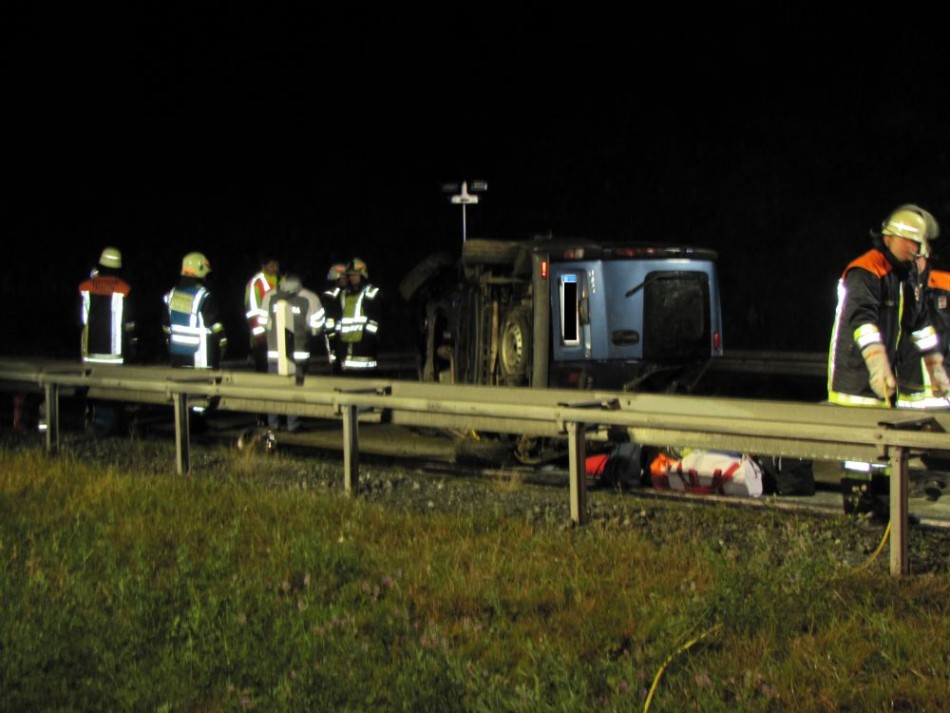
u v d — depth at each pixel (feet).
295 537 22.77
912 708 14.60
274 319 42.68
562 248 34.42
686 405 24.58
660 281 34.94
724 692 15.26
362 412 29.86
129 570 20.72
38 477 29.96
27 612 18.69
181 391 32.19
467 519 24.36
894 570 20.01
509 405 25.85
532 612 18.56
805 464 29.50
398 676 15.70
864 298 22.84
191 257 42.16
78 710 15.23
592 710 14.69
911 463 22.09
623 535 23.02
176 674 16.07
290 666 16.30
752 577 18.86
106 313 41.86
